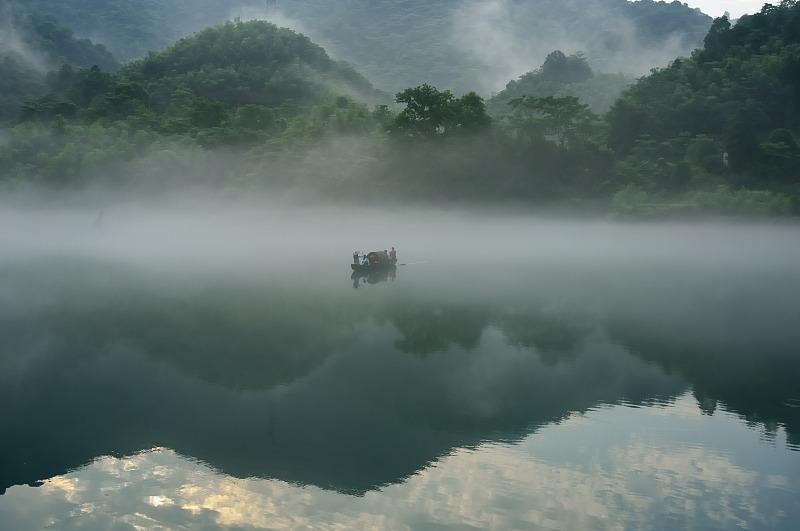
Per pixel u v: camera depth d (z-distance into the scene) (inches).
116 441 935.0
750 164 5890.8
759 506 748.6
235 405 1105.4
